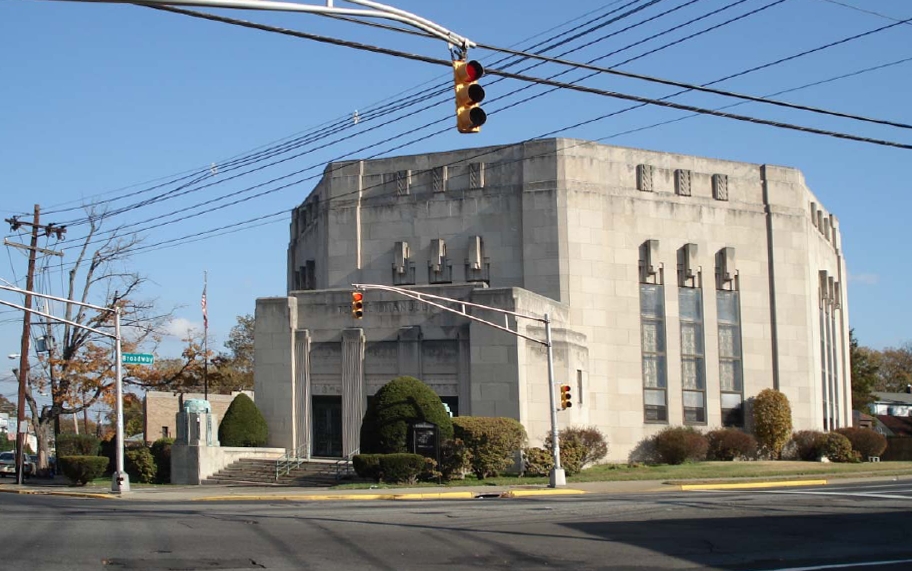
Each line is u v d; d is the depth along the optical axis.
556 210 53.44
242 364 99.56
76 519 25.59
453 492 37.72
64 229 58.44
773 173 60.03
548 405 47.62
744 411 57.75
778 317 58.91
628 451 53.81
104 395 61.56
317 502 34.75
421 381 45.94
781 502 30.70
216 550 19.30
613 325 54.16
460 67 17.31
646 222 55.88
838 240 72.00
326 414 49.81
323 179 58.53
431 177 55.81
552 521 24.92
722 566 18.17
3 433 121.44
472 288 48.19
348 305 49.97
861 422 87.81
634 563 18.42
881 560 18.84
